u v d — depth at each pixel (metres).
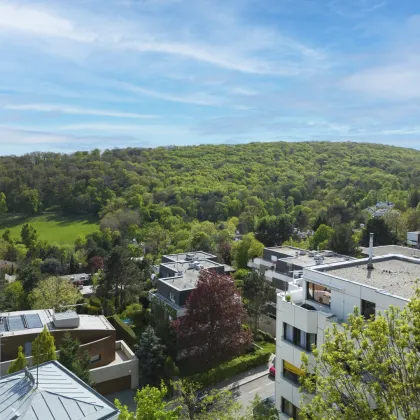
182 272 48.41
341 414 13.88
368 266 25.47
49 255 85.00
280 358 25.12
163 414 17.12
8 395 15.45
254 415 24.34
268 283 47.34
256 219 106.25
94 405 15.38
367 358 13.95
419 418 11.74
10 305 52.16
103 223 107.56
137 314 50.06
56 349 34.75
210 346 36.62
